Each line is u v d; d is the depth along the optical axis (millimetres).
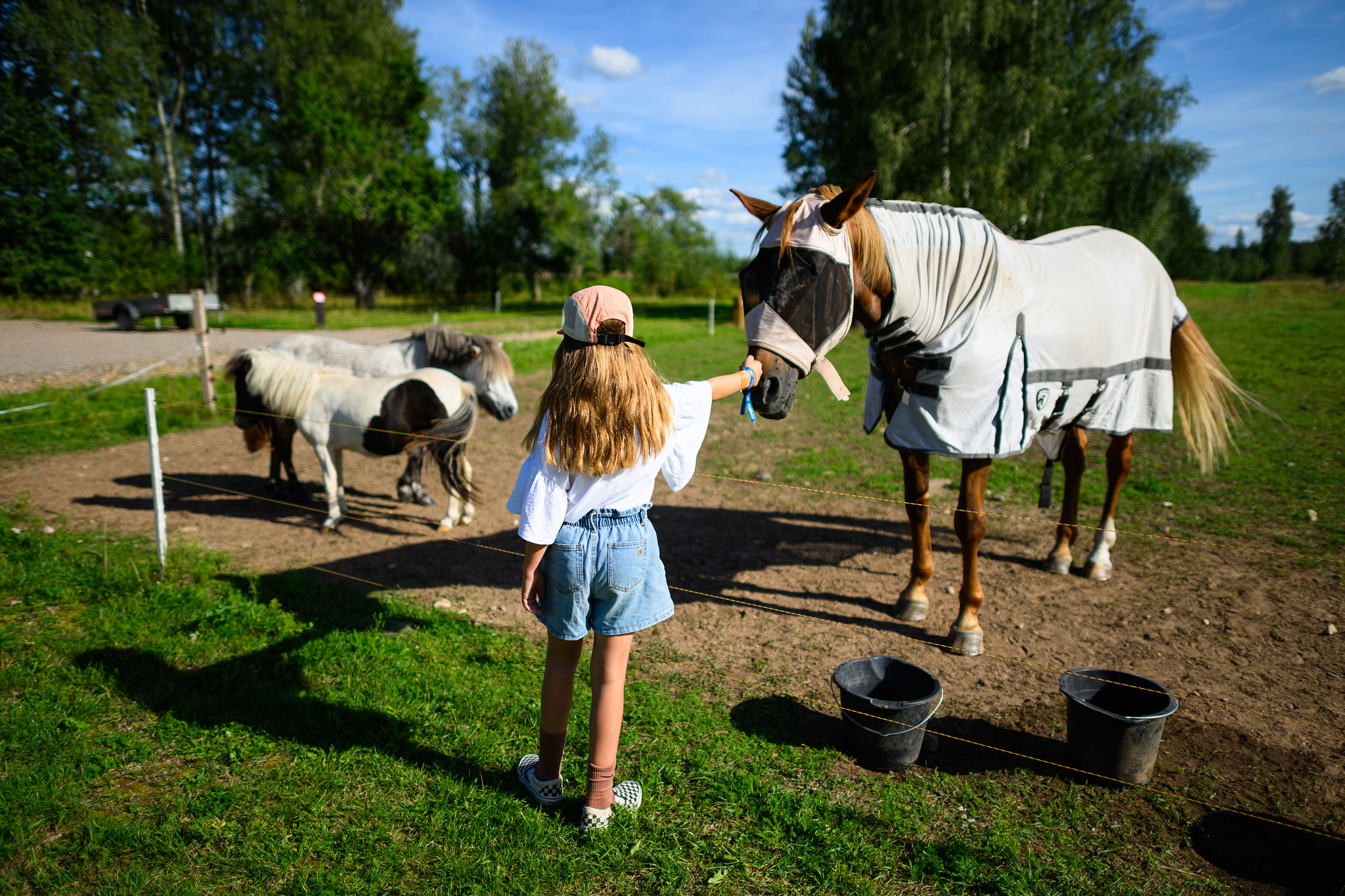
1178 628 3926
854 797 2547
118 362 12797
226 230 33125
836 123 25438
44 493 6105
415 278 46156
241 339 17297
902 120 22656
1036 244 3977
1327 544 5102
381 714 2938
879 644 3766
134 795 2451
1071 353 3664
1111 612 4148
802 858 2211
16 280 25172
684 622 4020
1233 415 4895
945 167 22422
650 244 60125
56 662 3258
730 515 6121
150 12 28953
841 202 2865
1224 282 69188
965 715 3109
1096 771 2629
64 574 4195
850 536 5559
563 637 2146
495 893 2059
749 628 3941
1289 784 2648
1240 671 3469
